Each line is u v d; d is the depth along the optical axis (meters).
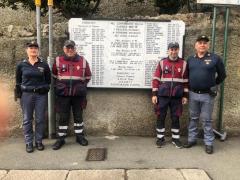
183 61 3.28
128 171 2.86
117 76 3.52
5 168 2.94
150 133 3.63
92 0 3.90
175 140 3.38
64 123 3.35
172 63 3.27
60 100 3.31
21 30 3.61
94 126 3.62
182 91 3.30
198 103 3.27
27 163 3.03
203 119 3.26
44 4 3.75
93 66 3.50
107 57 3.49
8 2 3.96
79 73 3.27
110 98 3.58
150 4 4.40
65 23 3.61
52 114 3.53
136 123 3.61
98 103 3.59
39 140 3.31
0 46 3.49
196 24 3.56
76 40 3.46
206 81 3.17
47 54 3.52
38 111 3.25
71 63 3.26
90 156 3.16
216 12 3.45
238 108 3.61
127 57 3.49
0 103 3.57
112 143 3.45
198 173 2.82
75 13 3.85
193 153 3.23
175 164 3.00
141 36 3.46
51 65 3.41
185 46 3.51
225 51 3.46
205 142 3.27
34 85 3.21
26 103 3.21
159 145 3.36
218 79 3.25
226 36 3.43
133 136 3.63
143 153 3.22
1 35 3.58
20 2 4.03
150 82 3.52
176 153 3.23
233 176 2.80
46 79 3.26
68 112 3.35
